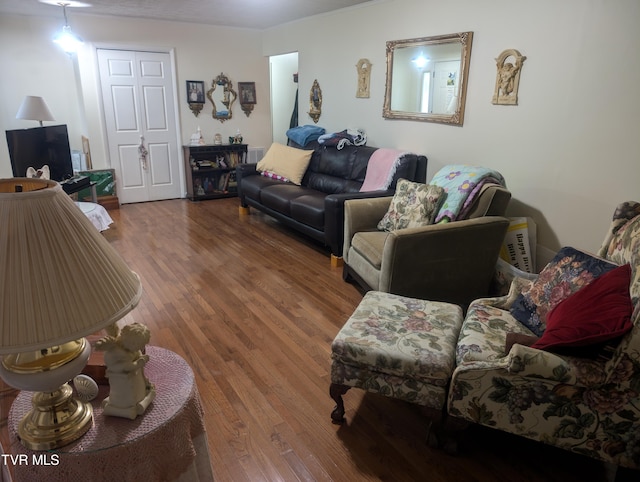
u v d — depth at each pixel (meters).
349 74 4.52
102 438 1.03
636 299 1.44
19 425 1.06
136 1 4.18
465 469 1.61
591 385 1.36
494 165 3.21
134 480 1.04
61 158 4.39
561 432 1.46
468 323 1.83
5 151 4.86
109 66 5.09
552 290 1.77
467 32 3.21
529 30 2.82
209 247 3.98
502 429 1.53
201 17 5.04
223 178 6.00
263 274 3.38
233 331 2.53
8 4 4.22
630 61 2.35
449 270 2.62
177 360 1.33
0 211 0.85
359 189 3.93
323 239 3.68
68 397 1.07
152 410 1.12
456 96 3.38
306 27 5.04
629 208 1.81
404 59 3.81
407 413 1.90
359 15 4.25
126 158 5.48
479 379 1.49
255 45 5.95
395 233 2.45
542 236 2.97
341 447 1.70
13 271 0.84
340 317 2.71
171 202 5.74
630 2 2.30
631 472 1.52
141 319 2.66
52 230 0.88
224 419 1.83
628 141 2.42
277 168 4.79
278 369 2.18
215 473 1.57
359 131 4.41
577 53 2.58
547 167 2.86
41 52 4.85
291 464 1.61
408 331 1.77
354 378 1.71
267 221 4.88
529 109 2.90
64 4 4.27
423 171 3.70
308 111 5.29
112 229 4.48
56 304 0.85
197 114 5.77
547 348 1.42
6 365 0.97
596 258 1.73
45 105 4.30
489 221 2.61
